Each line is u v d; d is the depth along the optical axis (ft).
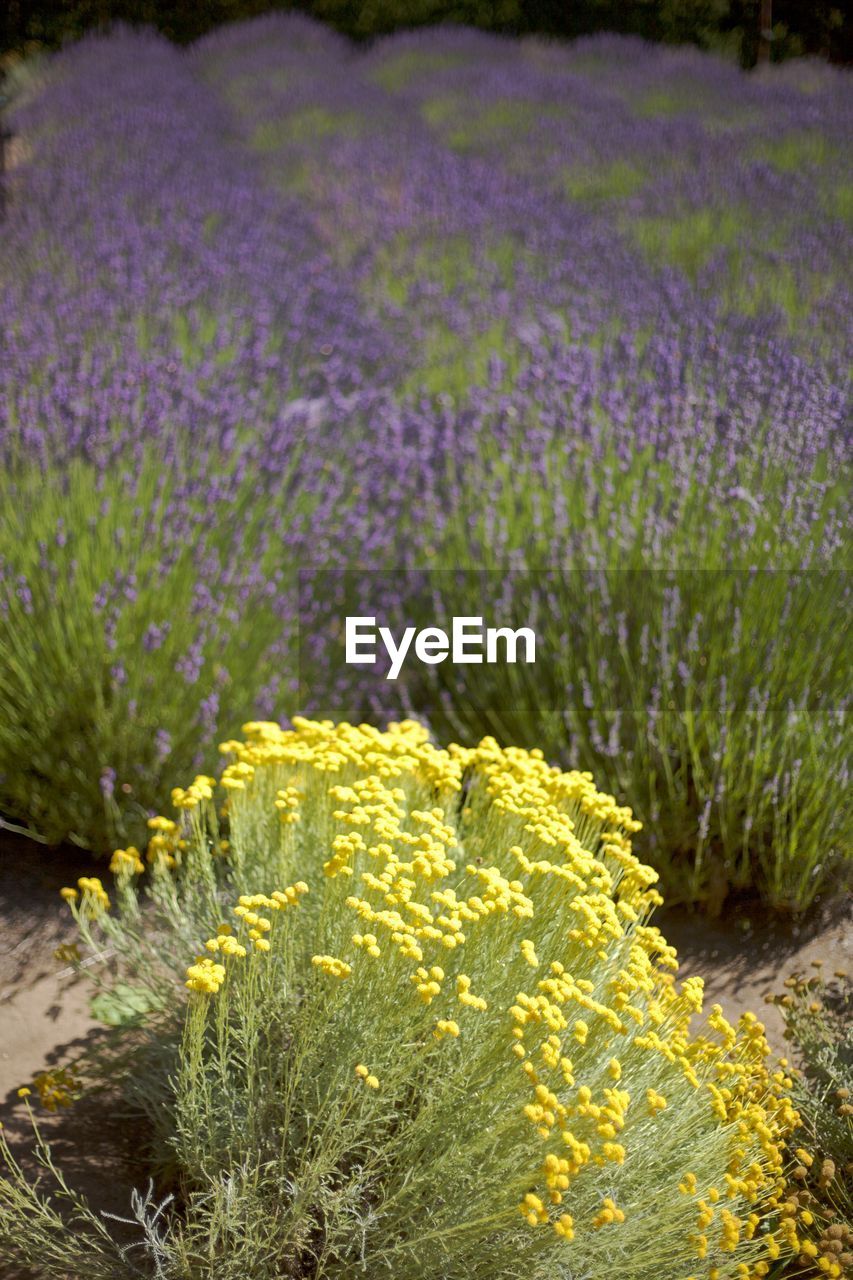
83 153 26.99
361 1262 4.87
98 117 30.12
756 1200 5.23
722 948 8.78
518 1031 4.86
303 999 5.72
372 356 17.70
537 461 11.89
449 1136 5.14
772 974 8.43
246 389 14.51
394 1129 5.58
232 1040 5.91
